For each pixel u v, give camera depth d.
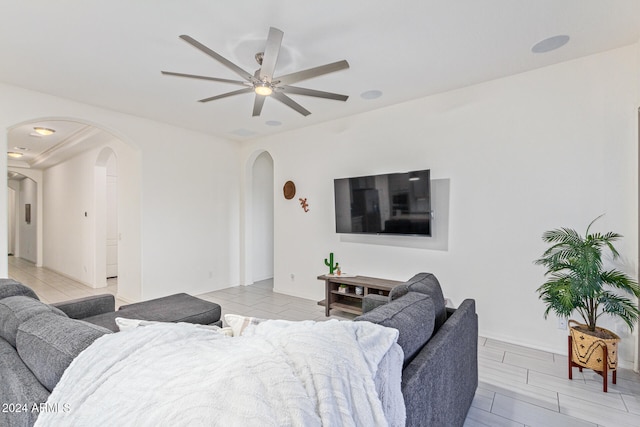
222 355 0.90
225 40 2.37
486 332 3.14
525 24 2.19
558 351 2.78
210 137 5.06
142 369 0.85
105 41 2.38
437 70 2.88
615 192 2.55
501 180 3.05
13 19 2.10
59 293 4.99
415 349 1.27
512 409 2.00
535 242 2.88
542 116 2.85
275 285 5.02
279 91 2.59
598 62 2.60
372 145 3.93
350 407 0.77
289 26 2.20
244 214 5.49
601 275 2.26
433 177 3.46
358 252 4.10
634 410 1.98
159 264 4.38
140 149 4.17
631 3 1.96
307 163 4.61
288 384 0.75
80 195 5.74
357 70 2.88
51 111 3.40
